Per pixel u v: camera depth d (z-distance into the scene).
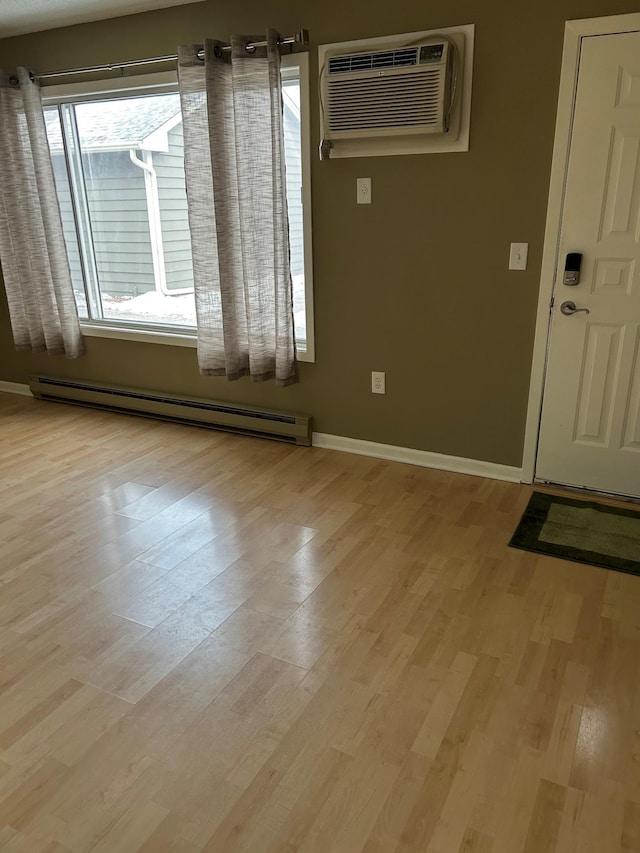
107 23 3.66
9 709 1.86
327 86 3.01
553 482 3.21
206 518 2.96
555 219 2.83
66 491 3.26
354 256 3.34
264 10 3.19
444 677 1.95
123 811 1.54
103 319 4.46
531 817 1.51
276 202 3.28
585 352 2.94
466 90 2.84
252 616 2.25
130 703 1.87
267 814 1.53
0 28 3.86
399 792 1.58
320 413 3.73
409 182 3.09
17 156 4.06
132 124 3.96
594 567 2.51
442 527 2.84
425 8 2.83
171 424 4.20
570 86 2.65
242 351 3.73
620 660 2.01
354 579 2.46
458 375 3.27
